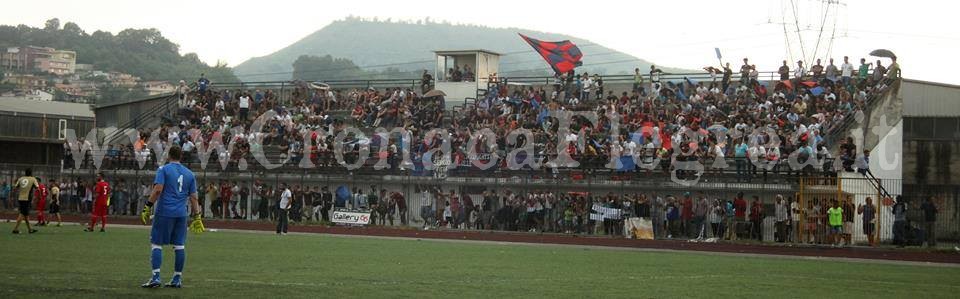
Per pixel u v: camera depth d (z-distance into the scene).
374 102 59.03
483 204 45.34
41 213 37.75
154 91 185.50
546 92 59.66
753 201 40.56
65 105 75.88
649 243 36.75
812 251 33.53
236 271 19.12
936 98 49.12
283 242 30.80
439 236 38.94
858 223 38.53
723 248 34.62
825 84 49.72
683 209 40.97
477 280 18.31
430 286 16.92
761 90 51.69
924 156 48.84
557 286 17.53
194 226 16.14
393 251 27.39
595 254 28.70
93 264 19.88
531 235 40.72
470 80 63.03
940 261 29.94
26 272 17.70
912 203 40.19
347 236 37.16
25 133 67.25
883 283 20.23
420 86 65.56
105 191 34.44
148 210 15.59
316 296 14.82
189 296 14.43
